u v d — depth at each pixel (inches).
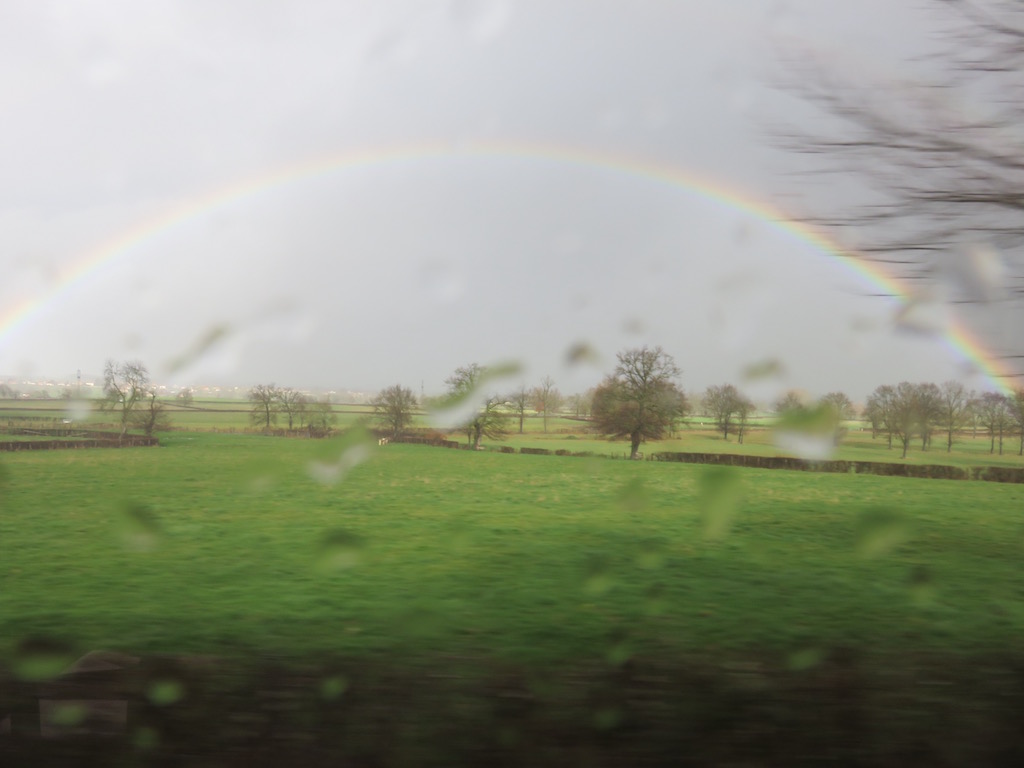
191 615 230.2
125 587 288.5
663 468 1286.9
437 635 194.9
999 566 360.8
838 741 107.7
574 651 175.9
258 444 1919.3
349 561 214.5
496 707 118.3
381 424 2053.4
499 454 1673.2
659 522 555.5
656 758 103.3
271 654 148.3
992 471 1178.6
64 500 670.5
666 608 242.7
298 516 579.5
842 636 203.3
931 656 144.9
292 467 980.6
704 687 126.7
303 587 287.0
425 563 357.1
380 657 147.7
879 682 128.3
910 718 115.0
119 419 2155.5
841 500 771.4
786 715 115.9
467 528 514.6
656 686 127.5
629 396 1761.8
